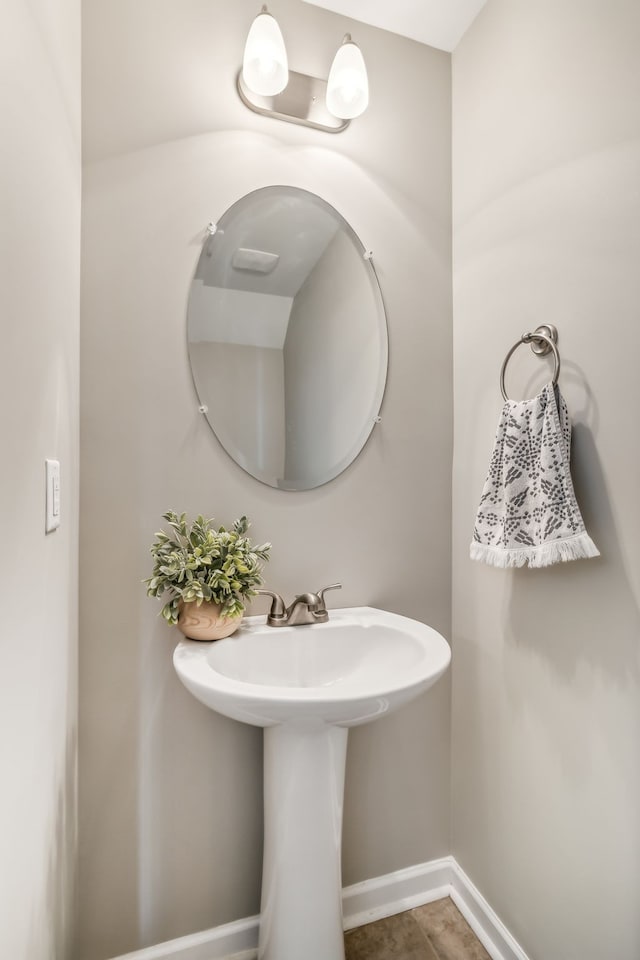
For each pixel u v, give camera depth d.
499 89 1.28
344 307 1.36
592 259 1.01
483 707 1.34
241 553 1.09
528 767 1.18
